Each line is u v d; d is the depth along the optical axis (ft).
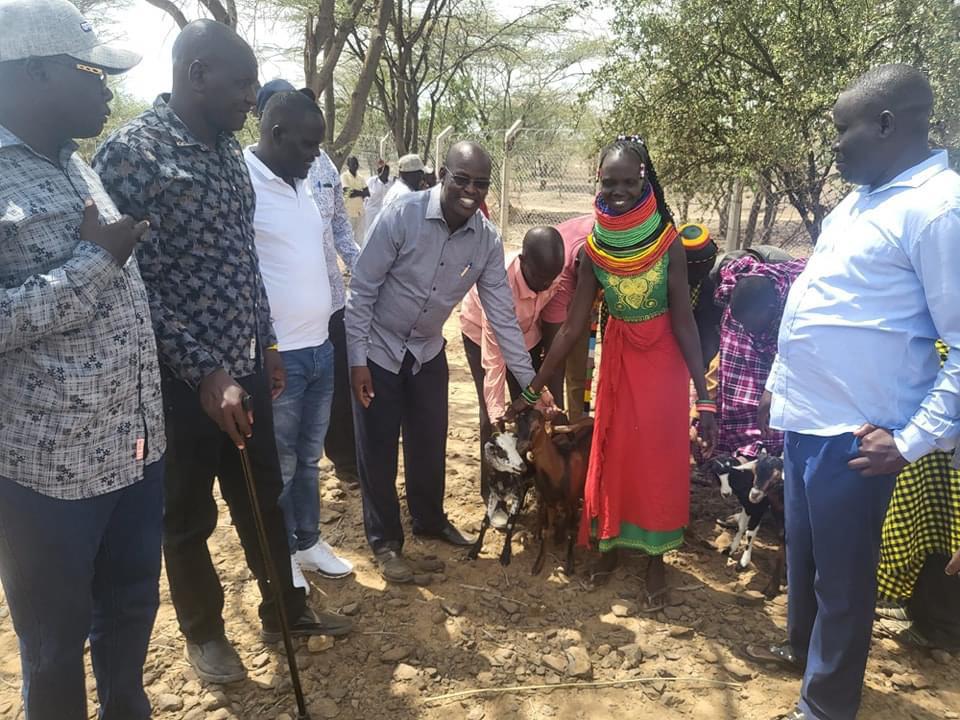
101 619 7.98
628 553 13.20
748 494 12.23
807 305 8.45
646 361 11.29
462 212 10.90
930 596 10.55
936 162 7.79
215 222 8.44
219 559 12.58
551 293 13.87
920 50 21.85
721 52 24.99
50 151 6.79
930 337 7.89
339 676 10.05
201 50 8.05
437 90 64.03
